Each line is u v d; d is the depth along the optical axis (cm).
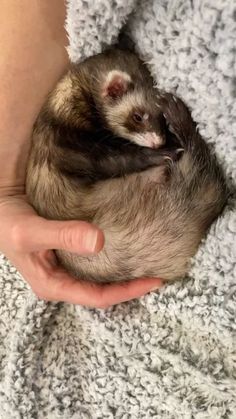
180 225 29
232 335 28
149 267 30
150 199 30
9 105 33
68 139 34
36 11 32
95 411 33
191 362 30
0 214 31
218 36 23
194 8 24
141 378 32
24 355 34
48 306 34
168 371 31
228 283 28
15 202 33
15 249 29
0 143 34
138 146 32
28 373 34
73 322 35
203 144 27
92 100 34
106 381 33
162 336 31
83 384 34
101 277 31
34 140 34
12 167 34
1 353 37
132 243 30
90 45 29
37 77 34
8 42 33
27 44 33
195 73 25
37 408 34
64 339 35
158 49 26
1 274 39
